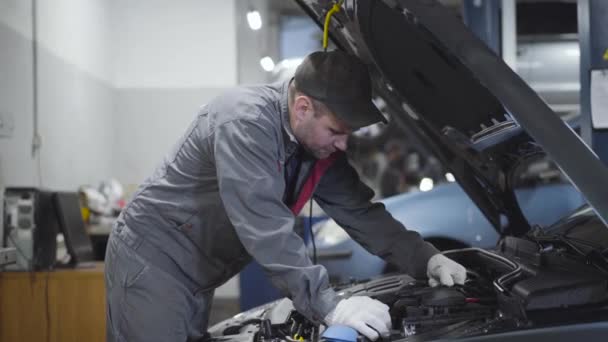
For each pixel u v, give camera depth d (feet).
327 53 4.30
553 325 3.64
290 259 4.10
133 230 4.95
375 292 5.22
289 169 5.02
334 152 5.07
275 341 4.54
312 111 4.24
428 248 5.29
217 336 5.39
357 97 4.14
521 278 4.42
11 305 11.30
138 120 21.18
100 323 11.32
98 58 19.40
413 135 6.97
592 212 5.58
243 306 14.37
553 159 3.60
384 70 5.47
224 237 4.88
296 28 30.99
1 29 13.00
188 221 4.83
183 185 4.84
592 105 6.48
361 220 5.52
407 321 4.13
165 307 4.84
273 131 4.42
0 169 12.68
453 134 5.67
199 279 4.98
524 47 16.12
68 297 11.32
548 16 16.01
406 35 4.61
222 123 4.39
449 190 12.60
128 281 4.89
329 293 4.09
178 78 21.26
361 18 4.71
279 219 4.19
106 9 20.34
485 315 4.18
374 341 3.90
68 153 16.66
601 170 3.56
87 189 16.34
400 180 28.04
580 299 3.89
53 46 15.81
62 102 16.31
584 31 6.62
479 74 3.71
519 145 5.06
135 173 21.09
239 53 22.59
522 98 3.66
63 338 11.30
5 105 13.03
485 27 13.21
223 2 21.25
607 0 6.47
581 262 4.50
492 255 5.36
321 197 5.61
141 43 21.24
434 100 5.36
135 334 4.91
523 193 11.25
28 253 11.36
